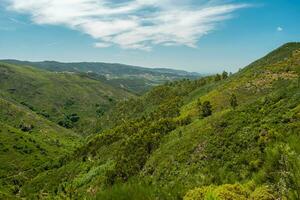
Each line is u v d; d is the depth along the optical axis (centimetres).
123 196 4847
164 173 8669
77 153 17588
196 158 8025
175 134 11644
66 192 13588
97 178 12875
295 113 6631
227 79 18375
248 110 8538
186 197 3238
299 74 12812
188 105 16138
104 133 18375
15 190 17175
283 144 3597
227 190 3081
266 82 13400
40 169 18962
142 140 12738
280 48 17350
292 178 2873
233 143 7350
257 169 4781
